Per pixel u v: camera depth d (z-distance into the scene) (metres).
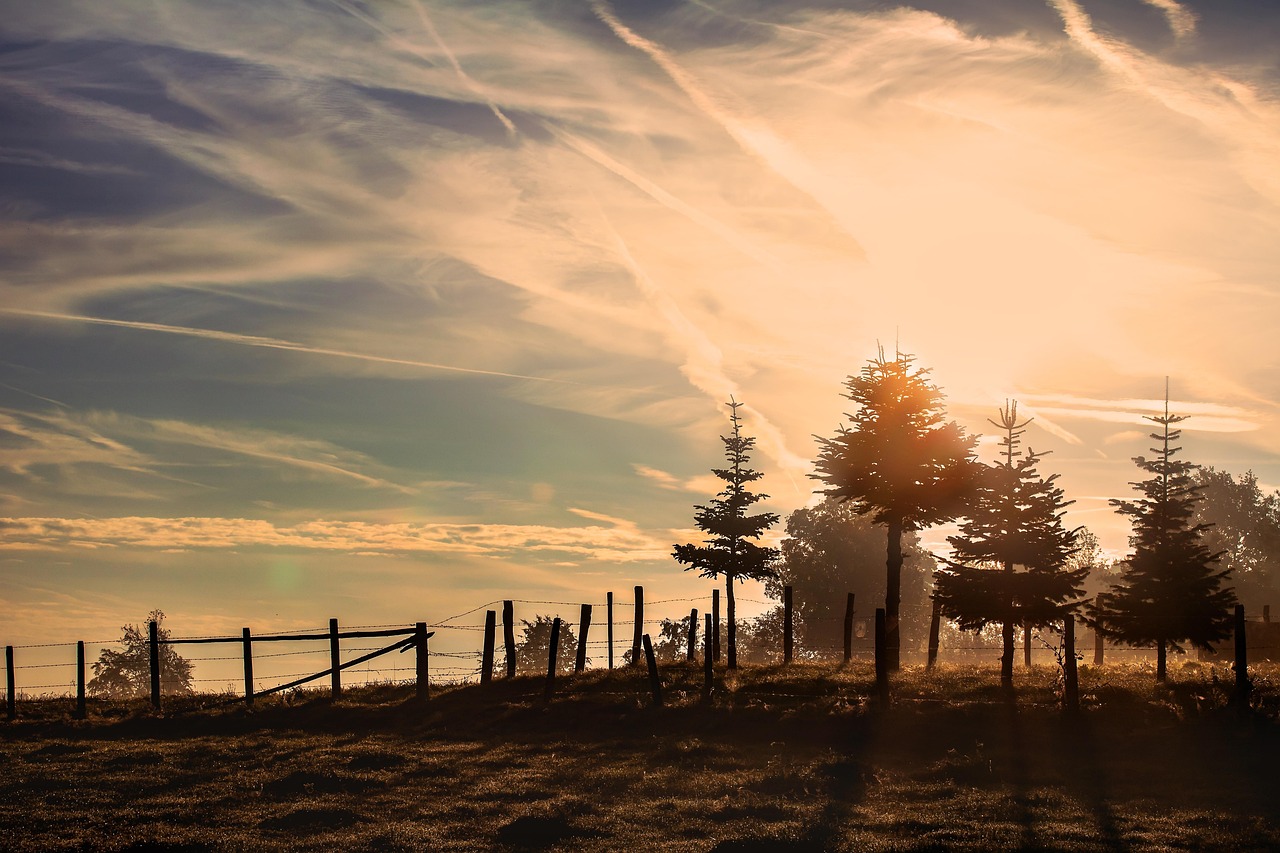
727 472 48.97
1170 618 34.97
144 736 30.89
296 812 20.91
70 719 33.84
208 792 22.95
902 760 25.38
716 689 33.53
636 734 29.03
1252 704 27.95
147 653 79.00
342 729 31.22
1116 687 31.56
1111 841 18.14
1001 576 34.16
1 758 27.53
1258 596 90.56
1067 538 34.28
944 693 32.09
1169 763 24.09
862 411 40.62
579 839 18.86
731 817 20.45
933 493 38.88
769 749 26.75
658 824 20.02
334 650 35.59
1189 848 17.69
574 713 31.55
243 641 35.41
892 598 40.12
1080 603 34.91
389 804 21.75
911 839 18.45
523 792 22.62
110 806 21.81
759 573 48.75
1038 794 21.83
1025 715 28.88
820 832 19.00
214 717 33.34
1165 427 37.28
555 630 34.19
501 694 34.75
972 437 39.41
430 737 29.66
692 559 48.38
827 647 92.69
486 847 18.34
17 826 20.20
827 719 29.27
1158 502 36.81
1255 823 19.12
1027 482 34.69
